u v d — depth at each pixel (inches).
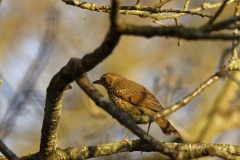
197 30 179.3
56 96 267.4
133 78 729.0
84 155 305.3
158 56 743.7
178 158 204.1
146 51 748.6
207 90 731.4
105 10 334.3
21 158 301.4
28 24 601.6
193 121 706.8
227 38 177.0
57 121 279.9
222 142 709.3
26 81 378.3
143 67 738.2
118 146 313.6
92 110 538.9
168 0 345.1
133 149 314.0
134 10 344.2
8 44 561.0
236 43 298.4
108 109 219.6
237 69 296.8
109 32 193.5
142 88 454.0
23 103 372.5
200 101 728.3
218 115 669.9
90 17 700.7
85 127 616.1
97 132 541.6
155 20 331.0
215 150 205.2
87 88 229.1
